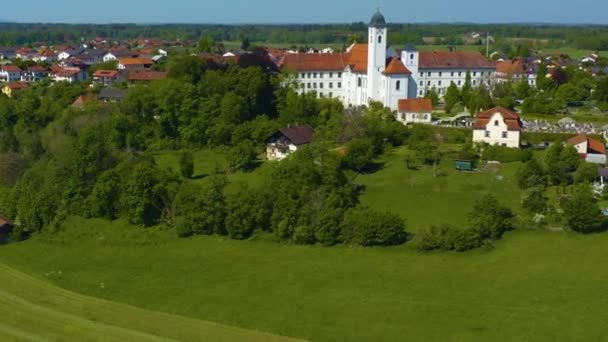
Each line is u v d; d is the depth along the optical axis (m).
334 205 99.12
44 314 72.06
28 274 87.25
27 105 170.62
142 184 105.44
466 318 71.69
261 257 92.00
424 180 118.19
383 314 73.25
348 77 181.62
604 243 89.69
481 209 96.50
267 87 163.62
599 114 163.88
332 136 140.75
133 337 66.25
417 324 70.75
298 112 154.00
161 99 155.50
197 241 99.19
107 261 92.56
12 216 110.94
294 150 135.00
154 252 95.62
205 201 100.69
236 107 152.25
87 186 111.94
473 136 133.12
